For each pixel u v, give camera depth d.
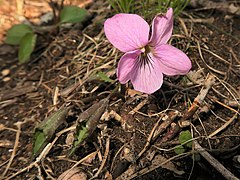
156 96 0.14
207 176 0.12
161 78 0.12
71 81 0.15
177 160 0.12
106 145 0.13
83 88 0.14
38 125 0.13
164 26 0.11
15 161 0.13
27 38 0.17
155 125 0.13
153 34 0.11
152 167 0.12
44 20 0.19
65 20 0.17
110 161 0.13
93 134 0.13
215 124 0.13
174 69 0.12
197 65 0.14
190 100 0.14
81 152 0.13
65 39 0.17
